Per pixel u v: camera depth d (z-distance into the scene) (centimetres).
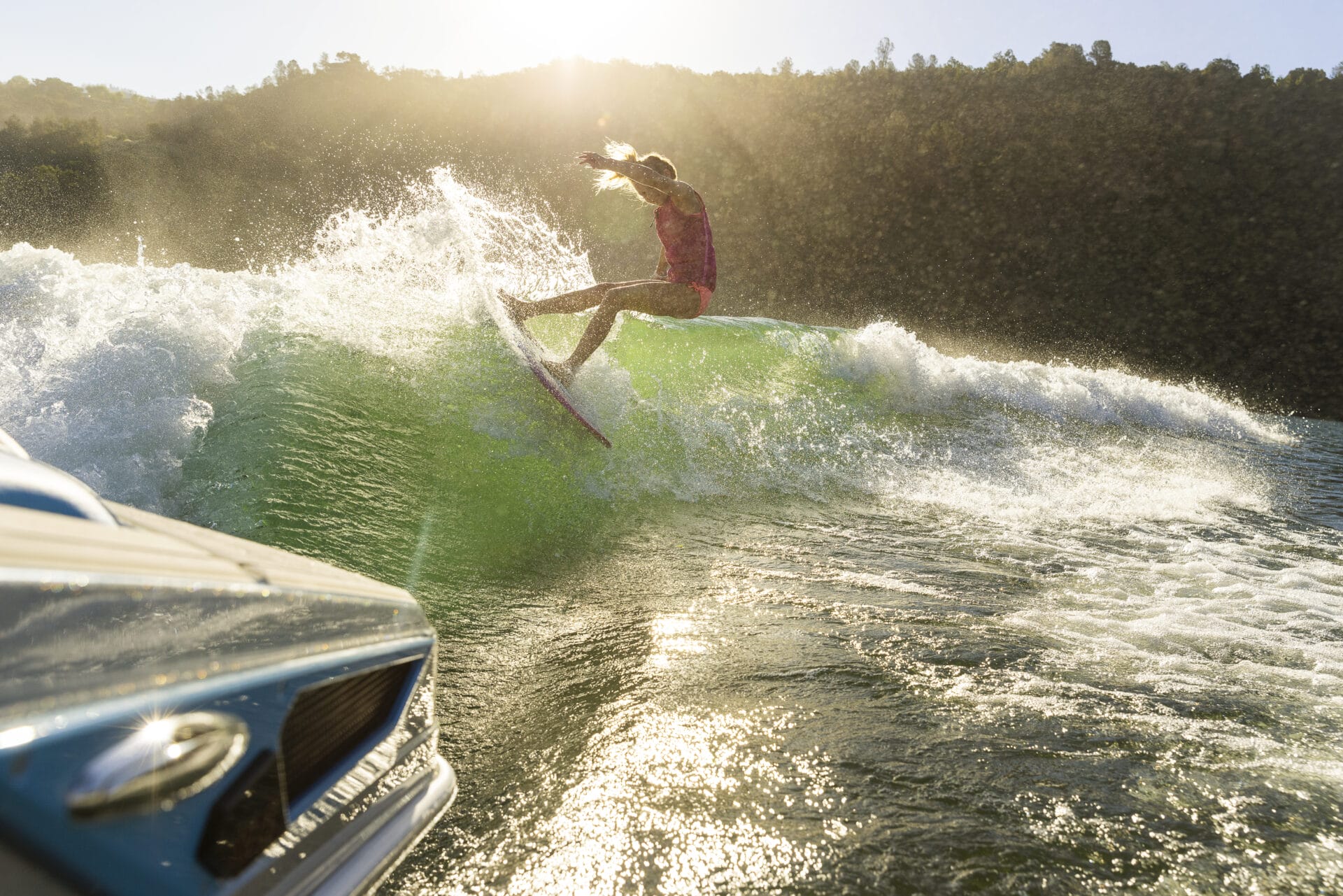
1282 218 9200
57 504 115
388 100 13600
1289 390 8062
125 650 86
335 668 115
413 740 138
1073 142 10131
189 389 425
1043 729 265
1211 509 715
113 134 12606
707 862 186
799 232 10444
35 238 10269
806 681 289
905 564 463
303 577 127
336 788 115
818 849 193
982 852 196
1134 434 1001
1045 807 218
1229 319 8794
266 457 387
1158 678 321
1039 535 562
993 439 838
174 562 107
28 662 76
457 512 418
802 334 883
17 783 69
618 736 241
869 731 254
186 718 87
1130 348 8869
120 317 450
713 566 427
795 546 480
